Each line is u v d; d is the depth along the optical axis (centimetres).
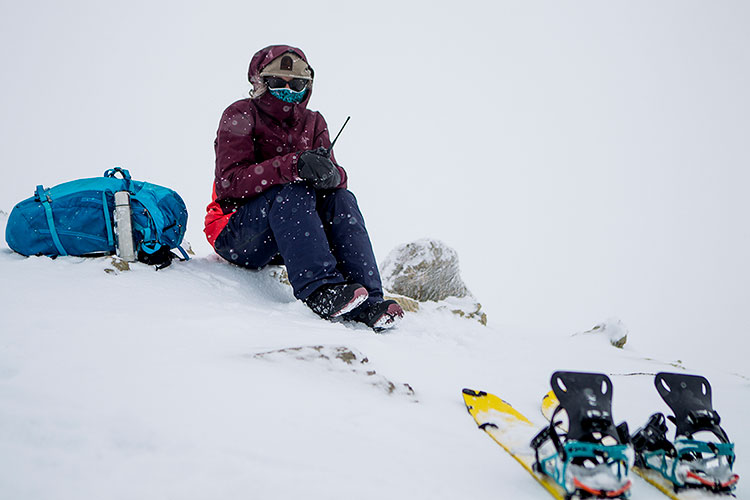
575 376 171
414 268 552
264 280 443
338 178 371
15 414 156
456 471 168
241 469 146
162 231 404
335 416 190
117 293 330
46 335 227
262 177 366
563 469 157
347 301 338
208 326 272
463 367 302
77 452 144
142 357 213
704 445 171
